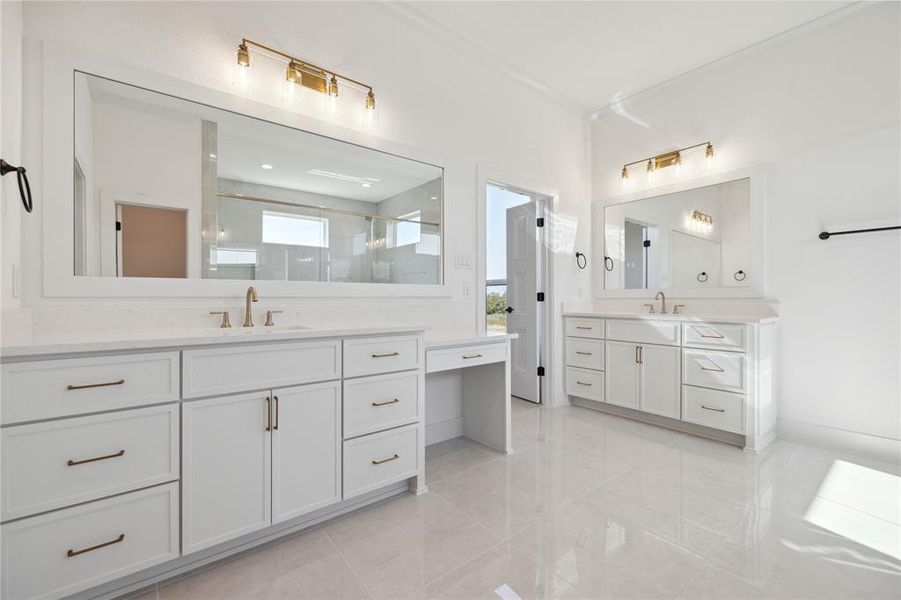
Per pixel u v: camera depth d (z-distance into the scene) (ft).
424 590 4.33
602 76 10.74
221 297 6.31
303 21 7.13
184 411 4.40
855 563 4.75
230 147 6.48
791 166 9.14
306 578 4.53
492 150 10.12
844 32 8.45
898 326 7.84
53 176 5.12
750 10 8.29
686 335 9.18
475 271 9.63
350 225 7.70
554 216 11.80
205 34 6.22
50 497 3.73
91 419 3.91
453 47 9.29
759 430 8.29
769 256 9.41
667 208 11.23
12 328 4.46
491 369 8.71
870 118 8.14
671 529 5.48
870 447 8.07
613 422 10.36
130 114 5.69
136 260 5.72
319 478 5.39
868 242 8.16
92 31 5.43
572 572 4.61
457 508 6.08
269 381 4.97
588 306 12.77
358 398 5.78
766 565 4.72
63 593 3.77
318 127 7.26
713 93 10.39
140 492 4.16
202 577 4.54
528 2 8.05
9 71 4.58
